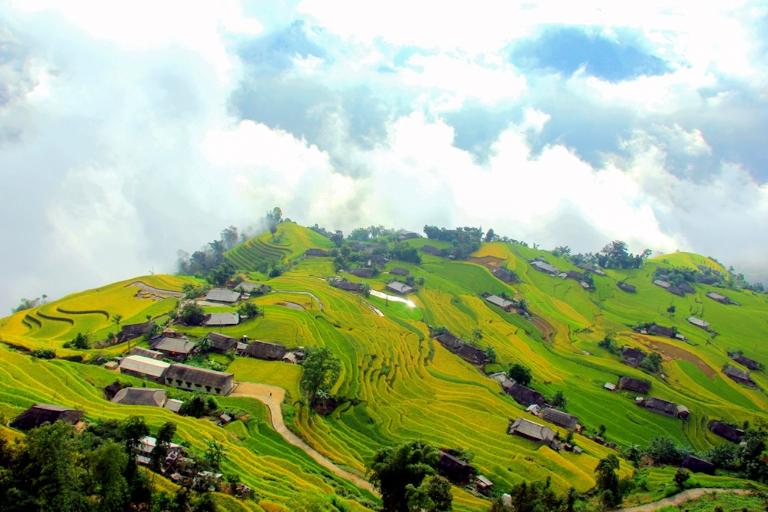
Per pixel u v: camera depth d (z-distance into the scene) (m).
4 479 52.94
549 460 111.12
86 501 56.44
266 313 180.00
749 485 104.44
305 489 80.75
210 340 148.62
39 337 159.38
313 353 126.75
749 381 189.00
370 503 85.00
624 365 192.12
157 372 122.69
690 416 157.75
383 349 167.88
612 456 100.25
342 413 124.44
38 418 81.31
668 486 101.88
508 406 142.38
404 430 120.75
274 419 111.69
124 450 63.97
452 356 179.00
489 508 83.25
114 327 167.50
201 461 76.88
